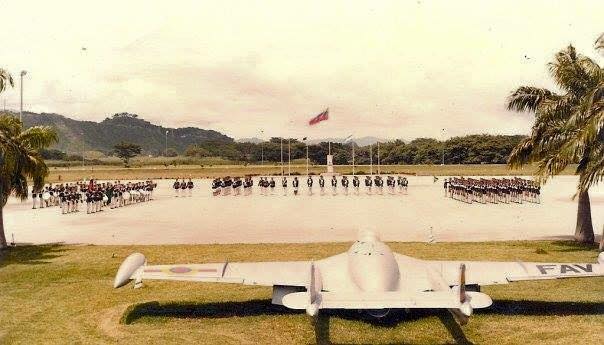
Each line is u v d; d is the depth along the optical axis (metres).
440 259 23.61
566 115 25.52
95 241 30.20
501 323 14.73
